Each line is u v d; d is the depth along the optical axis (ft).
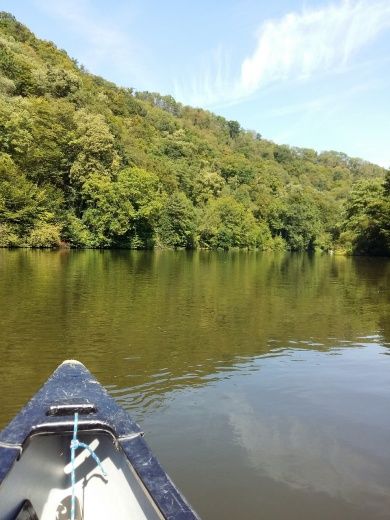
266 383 23.81
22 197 125.59
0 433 10.97
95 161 150.51
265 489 14.38
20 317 37.35
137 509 9.76
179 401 21.17
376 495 14.25
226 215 212.43
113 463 11.33
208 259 128.06
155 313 40.98
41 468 11.32
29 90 203.41
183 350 29.76
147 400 21.25
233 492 14.19
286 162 454.40
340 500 13.96
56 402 12.90
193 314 41.29
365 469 15.66
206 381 23.99
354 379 24.63
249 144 444.96
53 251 123.44
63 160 147.84
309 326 37.93
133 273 74.13
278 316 41.81
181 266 94.73
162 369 25.82
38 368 25.18
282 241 243.60
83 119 160.35
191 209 186.50
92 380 14.76
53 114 151.74
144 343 31.09
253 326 37.35
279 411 20.24
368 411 20.39
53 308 41.34
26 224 128.88
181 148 270.67
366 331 36.50
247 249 219.20
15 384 22.65
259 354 29.35
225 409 20.31
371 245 189.06
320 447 17.03
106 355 28.09
